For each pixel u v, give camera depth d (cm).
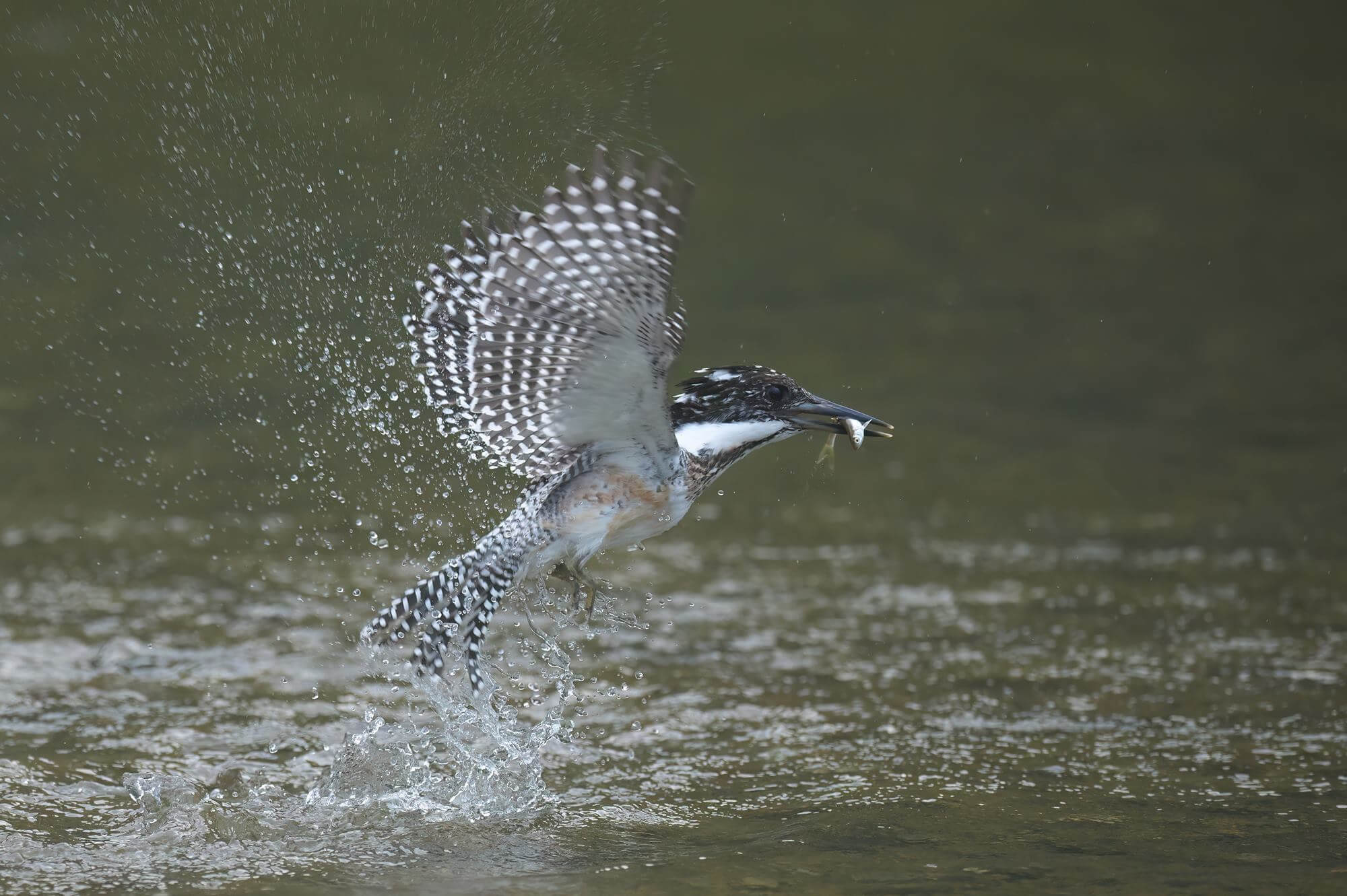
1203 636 1021
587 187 657
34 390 1420
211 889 675
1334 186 2005
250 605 1069
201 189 1538
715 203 1922
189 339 1462
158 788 782
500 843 729
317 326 1270
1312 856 696
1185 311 1709
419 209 1165
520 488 1113
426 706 917
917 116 2162
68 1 2047
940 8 2478
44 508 1230
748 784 805
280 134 1518
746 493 1342
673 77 2202
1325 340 1638
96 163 1683
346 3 1655
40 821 743
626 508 786
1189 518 1254
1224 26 2459
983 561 1178
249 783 798
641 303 675
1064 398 1518
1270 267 1812
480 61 1296
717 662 988
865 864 693
